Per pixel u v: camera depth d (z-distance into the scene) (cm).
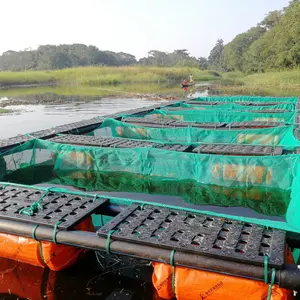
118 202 437
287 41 4419
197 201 645
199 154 699
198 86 3547
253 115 1174
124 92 3034
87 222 415
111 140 870
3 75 4447
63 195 454
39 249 375
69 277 382
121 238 338
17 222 385
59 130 986
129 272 391
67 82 4669
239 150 730
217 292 306
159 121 1116
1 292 360
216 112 1220
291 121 1105
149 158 743
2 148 784
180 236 339
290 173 644
